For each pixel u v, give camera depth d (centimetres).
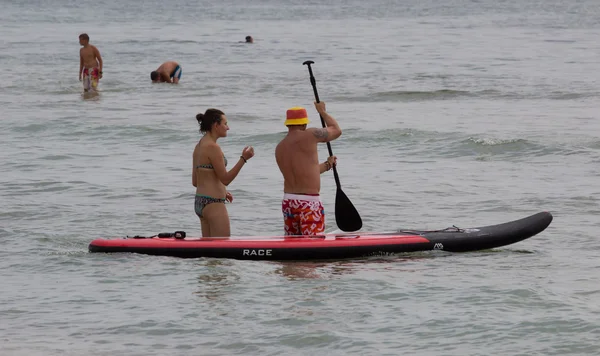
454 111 7169
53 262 2969
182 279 2758
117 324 2388
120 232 3459
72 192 4225
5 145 5612
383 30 18362
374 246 3005
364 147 5534
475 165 4928
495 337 2253
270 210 3862
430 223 3606
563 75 9725
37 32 17588
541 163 4931
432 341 2236
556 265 2923
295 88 8812
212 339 2277
